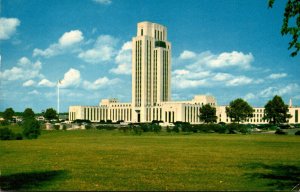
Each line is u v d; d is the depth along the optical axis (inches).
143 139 4175.7
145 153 2482.8
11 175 1539.1
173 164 1900.8
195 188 1273.4
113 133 5684.1
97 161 2020.2
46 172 1622.8
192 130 6294.3
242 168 1764.3
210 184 1348.4
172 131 6264.8
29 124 4303.6
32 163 1926.7
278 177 1504.7
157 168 1753.2
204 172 1633.9
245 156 2295.8
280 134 5605.3
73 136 4808.1
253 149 2815.0
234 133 5949.8
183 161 2031.3
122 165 1859.0
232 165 1870.1
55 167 1782.7
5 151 2593.5
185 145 3225.9
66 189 1246.9
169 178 1475.1
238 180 1434.5
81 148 2876.5
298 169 1736.0
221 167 1796.3
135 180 1425.9
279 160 2091.5
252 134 5629.9
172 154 2412.6
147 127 6294.3
